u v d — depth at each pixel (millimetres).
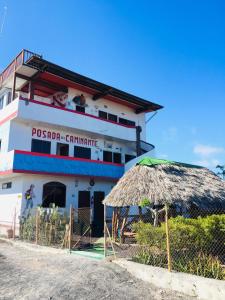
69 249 11445
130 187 11031
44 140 19922
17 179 17984
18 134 18625
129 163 22156
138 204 10148
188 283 6520
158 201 9852
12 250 12477
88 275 7801
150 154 22984
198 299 6164
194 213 11133
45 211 14383
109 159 24094
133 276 7738
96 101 24703
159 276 7109
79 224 14164
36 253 11578
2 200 19422
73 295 6371
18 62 19312
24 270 8562
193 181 11789
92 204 20766
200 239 8117
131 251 10383
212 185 12344
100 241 13844
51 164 17891
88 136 22703
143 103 26641
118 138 23609
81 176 19531
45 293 6469
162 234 8055
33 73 19875
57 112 19797
